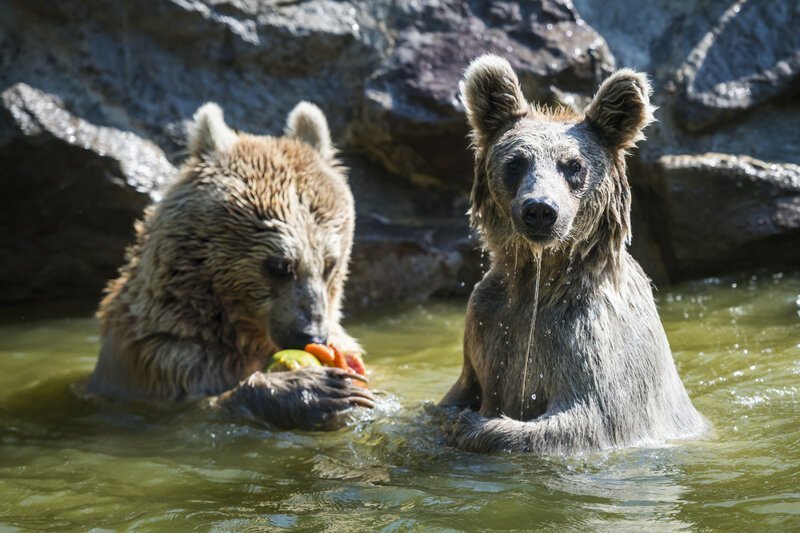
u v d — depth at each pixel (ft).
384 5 61.41
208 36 58.95
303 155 41.81
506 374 33.12
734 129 59.57
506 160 31.86
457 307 55.21
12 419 38.96
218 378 40.27
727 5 62.23
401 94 58.80
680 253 56.70
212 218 39.42
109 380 41.39
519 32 59.98
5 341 50.39
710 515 25.79
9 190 54.60
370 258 56.18
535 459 29.94
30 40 57.16
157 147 56.75
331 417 36.60
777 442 32.04
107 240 55.93
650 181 57.93
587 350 31.42
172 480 31.19
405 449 32.63
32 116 54.54
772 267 56.49
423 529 25.58
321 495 28.94
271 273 39.27
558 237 30.09
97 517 27.68
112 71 57.57
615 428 31.22
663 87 60.23
